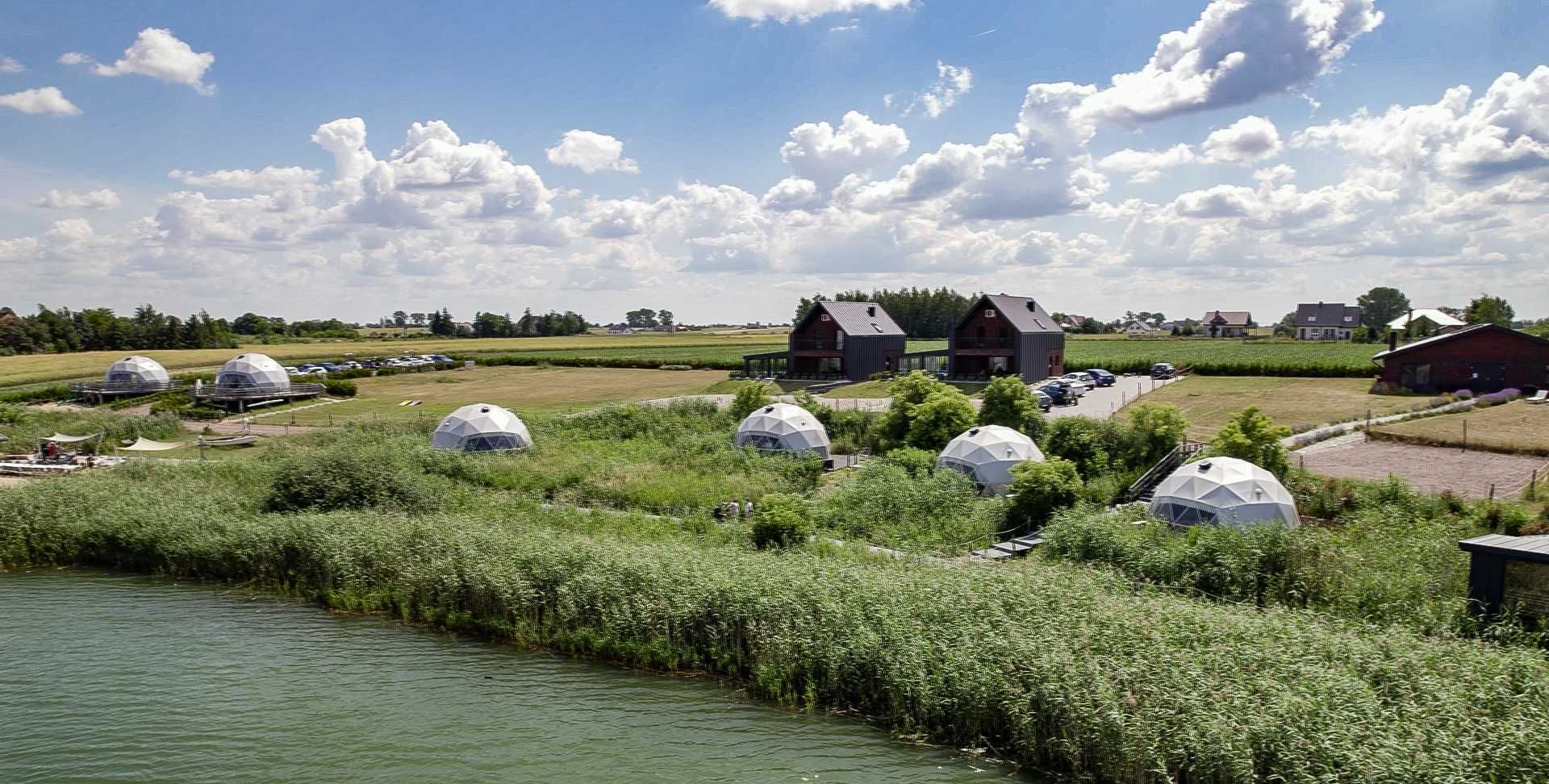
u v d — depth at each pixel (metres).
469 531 25.47
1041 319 81.25
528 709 17.55
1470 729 13.12
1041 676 15.58
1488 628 17.22
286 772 15.08
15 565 27.47
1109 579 20.73
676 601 20.19
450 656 20.33
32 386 80.62
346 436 47.47
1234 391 64.81
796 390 71.88
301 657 20.19
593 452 41.59
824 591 19.53
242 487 34.31
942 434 40.62
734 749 15.92
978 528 28.06
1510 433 41.41
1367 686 14.41
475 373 97.81
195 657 20.14
